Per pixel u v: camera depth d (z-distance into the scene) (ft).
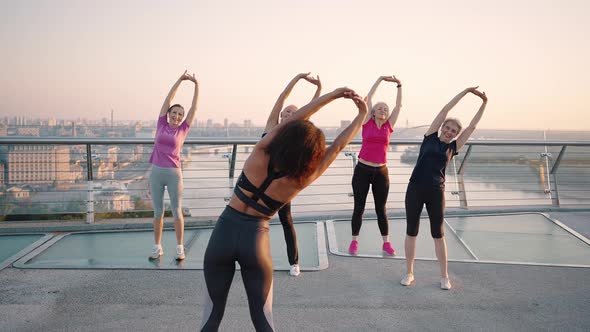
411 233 13.60
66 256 15.84
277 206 7.52
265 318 7.38
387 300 12.32
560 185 24.36
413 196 13.50
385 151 16.40
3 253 16.12
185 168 20.83
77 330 10.25
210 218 20.38
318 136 7.05
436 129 13.57
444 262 13.29
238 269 14.44
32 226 18.84
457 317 11.25
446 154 13.38
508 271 14.87
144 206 20.65
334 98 7.68
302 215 21.18
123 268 14.61
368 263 15.56
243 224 7.41
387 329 10.53
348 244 17.74
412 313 11.47
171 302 11.94
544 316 11.36
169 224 19.72
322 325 10.69
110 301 11.98
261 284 7.41
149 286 13.10
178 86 15.60
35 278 13.65
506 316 11.34
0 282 13.26
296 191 7.36
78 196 20.03
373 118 16.39
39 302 11.85
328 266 15.15
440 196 13.29
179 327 10.46
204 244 17.51
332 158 7.64
